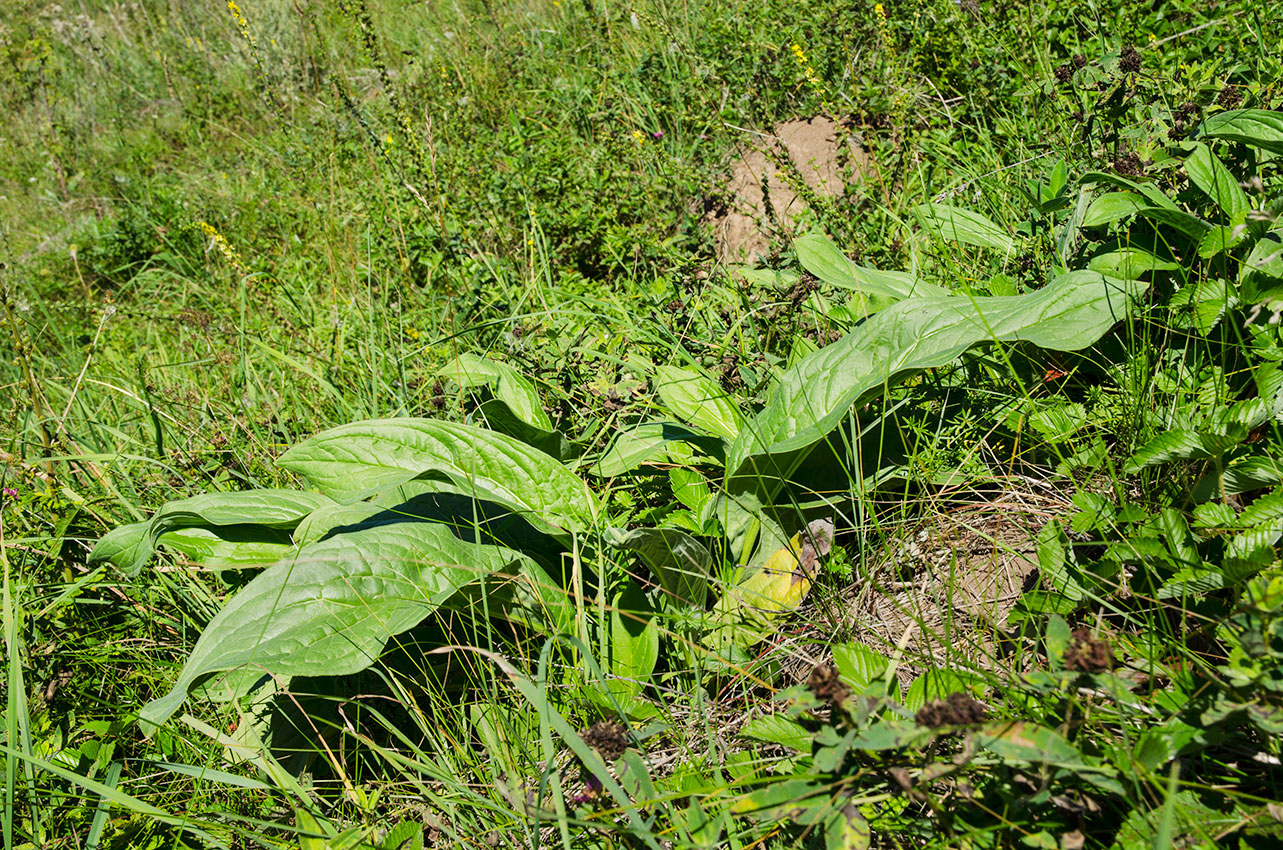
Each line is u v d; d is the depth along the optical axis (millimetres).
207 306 5273
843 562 2031
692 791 1399
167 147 9391
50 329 5484
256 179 7398
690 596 1995
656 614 1887
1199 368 1973
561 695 1842
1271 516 1438
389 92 4984
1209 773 1310
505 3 8562
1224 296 1812
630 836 1454
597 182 4516
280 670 1723
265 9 9547
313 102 8297
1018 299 2047
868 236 3293
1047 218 2688
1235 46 3195
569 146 5039
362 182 5656
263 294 4582
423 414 3141
